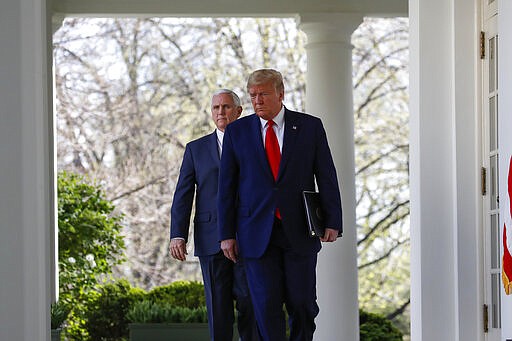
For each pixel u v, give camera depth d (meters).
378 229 32.50
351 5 16.91
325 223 11.39
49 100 16.31
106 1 16.81
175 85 31.81
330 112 16.97
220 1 16.94
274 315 11.24
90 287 22.30
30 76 9.71
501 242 10.07
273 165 11.36
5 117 9.68
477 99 11.06
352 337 16.84
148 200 31.98
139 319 17.02
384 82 32.44
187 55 31.83
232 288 12.30
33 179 9.70
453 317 11.08
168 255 32.28
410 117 11.42
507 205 9.77
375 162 32.44
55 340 14.77
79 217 22.12
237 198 11.55
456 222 11.02
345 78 17.05
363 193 32.44
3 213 9.66
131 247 32.06
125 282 21.45
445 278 11.09
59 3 16.72
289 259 11.29
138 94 31.83
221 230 11.42
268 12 16.97
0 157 9.66
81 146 31.72
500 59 9.97
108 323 20.34
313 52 17.05
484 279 10.98
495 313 10.82
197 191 12.49
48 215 9.99
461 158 11.03
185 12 16.92
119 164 31.86
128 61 31.78
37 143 9.73
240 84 31.83
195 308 18.42
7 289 9.62
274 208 11.24
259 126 11.48
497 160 10.71
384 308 32.66
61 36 31.66
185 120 31.81
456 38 11.09
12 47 9.70
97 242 23.62
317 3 16.91
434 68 11.15
